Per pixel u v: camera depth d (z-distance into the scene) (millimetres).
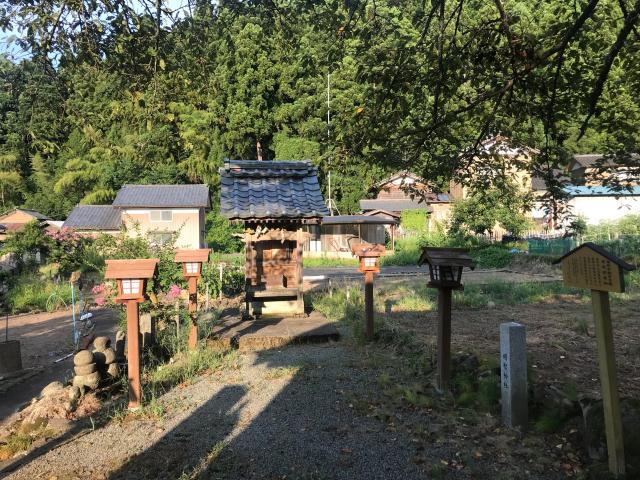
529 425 4137
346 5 4820
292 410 4637
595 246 3178
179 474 3479
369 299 7309
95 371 5395
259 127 37500
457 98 5383
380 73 4695
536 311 9312
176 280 9547
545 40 4980
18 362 7027
